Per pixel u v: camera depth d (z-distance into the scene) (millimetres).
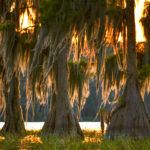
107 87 73938
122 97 51438
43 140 54312
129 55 52438
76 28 50812
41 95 80250
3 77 82688
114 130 49938
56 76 70062
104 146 42438
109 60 72812
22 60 74750
